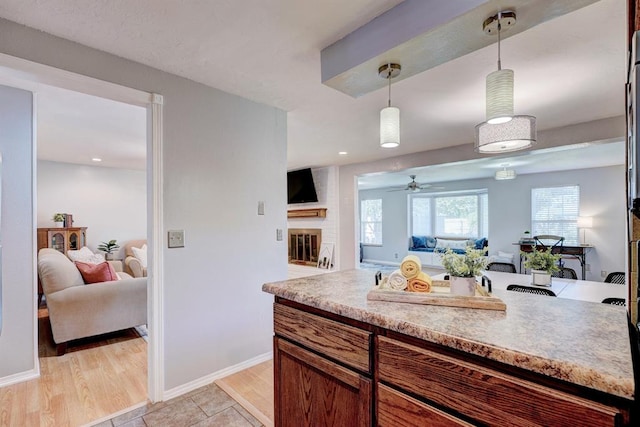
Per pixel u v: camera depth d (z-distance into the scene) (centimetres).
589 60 195
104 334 335
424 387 97
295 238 661
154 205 206
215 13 152
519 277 341
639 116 70
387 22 150
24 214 237
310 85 235
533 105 272
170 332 213
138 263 477
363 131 353
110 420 191
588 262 597
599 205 588
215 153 238
